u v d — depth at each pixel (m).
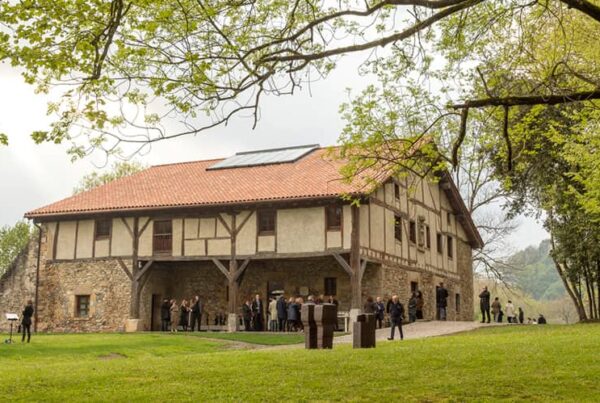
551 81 10.96
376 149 11.74
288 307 25.20
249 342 20.11
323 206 25.33
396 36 9.85
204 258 26.91
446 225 33.97
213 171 30.91
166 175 31.81
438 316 31.16
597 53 12.98
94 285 28.41
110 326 27.83
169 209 27.28
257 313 25.67
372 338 14.98
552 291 81.19
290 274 27.42
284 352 13.88
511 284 42.91
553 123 18.77
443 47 11.27
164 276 29.16
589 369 9.98
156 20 8.95
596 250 26.02
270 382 9.58
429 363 11.03
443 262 33.00
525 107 17.78
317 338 15.00
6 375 11.19
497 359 11.23
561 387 8.72
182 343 19.58
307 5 10.33
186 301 26.95
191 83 9.42
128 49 9.15
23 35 8.59
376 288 26.17
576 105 16.77
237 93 9.74
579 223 25.83
